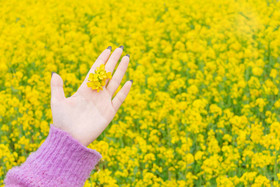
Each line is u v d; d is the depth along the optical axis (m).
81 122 1.05
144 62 6.32
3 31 7.53
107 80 1.14
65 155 0.97
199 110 4.74
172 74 5.71
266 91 5.10
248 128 4.09
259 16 8.36
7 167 3.87
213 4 9.66
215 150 3.98
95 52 7.26
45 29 7.60
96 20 8.42
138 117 4.71
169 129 4.61
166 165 4.20
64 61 6.88
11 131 4.91
